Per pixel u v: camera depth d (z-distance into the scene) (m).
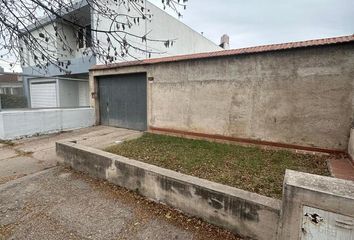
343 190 1.84
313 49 4.73
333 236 1.83
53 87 9.91
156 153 5.14
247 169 4.10
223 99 6.03
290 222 2.00
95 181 4.09
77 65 10.33
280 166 4.25
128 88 8.68
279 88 5.20
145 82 8.09
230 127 6.00
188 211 2.95
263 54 5.31
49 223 2.89
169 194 3.12
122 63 7.81
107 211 3.12
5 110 7.34
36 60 2.62
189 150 5.36
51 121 8.27
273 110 5.33
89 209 3.18
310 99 4.88
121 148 5.65
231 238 2.53
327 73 4.65
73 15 2.73
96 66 9.25
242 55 5.61
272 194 3.16
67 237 2.62
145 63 7.52
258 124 5.56
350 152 4.34
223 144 5.94
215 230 2.66
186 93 6.73
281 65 5.12
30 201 3.44
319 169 4.10
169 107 7.20
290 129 5.17
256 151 5.26
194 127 6.68
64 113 8.66
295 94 5.03
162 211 3.08
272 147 5.42
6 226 2.85
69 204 3.33
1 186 3.97
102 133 8.09
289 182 2.01
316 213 1.87
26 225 2.86
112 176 3.88
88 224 2.84
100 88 9.70
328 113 4.73
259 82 5.44
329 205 1.81
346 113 4.56
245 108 5.71
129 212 3.09
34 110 7.99
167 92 7.18
